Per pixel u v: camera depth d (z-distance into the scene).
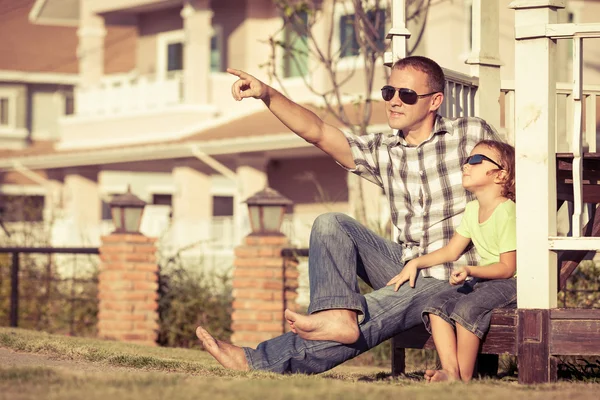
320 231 6.72
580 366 7.93
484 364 7.45
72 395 5.05
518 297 6.40
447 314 6.50
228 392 5.20
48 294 16.77
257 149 25.81
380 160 7.15
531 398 5.30
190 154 27.47
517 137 6.39
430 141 7.06
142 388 5.29
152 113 30.83
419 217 7.05
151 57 34.06
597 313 6.30
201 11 29.91
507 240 6.61
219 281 16.14
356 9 15.16
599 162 6.95
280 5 16.50
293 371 6.79
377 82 24.33
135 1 32.53
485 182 6.71
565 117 10.42
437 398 5.21
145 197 37.34
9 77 43.19
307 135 7.07
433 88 7.07
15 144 43.47
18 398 4.98
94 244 25.06
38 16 37.28
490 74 8.84
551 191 6.39
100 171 33.38
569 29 6.29
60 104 44.56
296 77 27.59
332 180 28.08
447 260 6.80
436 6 23.38
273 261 13.60
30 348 8.12
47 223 20.06
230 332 14.91
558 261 7.07
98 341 10.76
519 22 6.39
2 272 17.75
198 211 29.11
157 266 15.26
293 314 6.54
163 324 15.16
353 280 6.66
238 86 6.90
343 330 6.54
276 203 13.66
